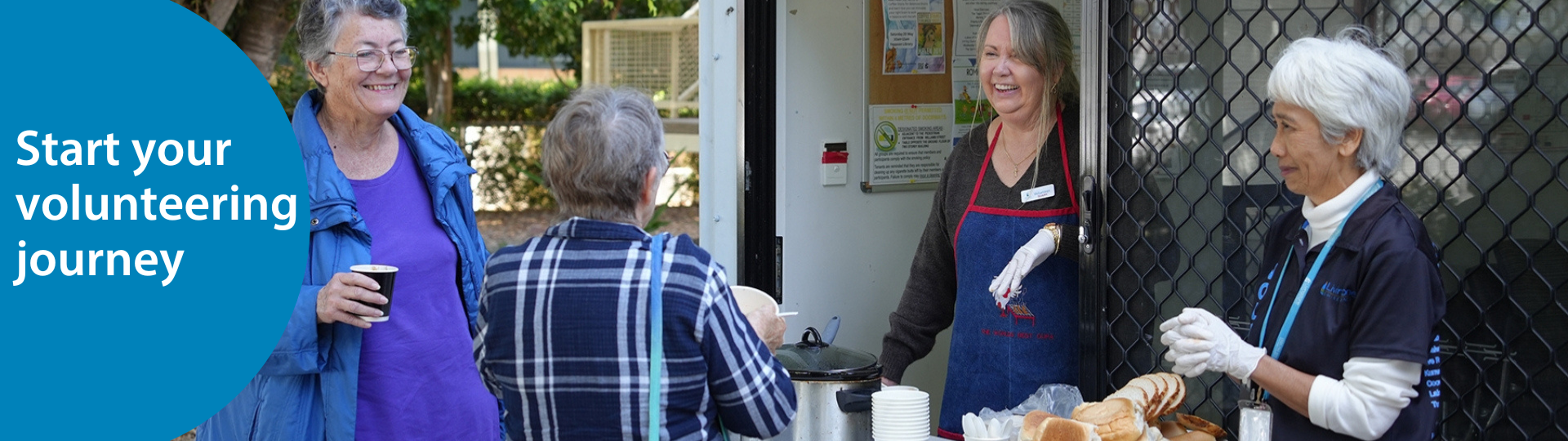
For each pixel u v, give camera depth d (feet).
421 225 8.25
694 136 43.39
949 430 9.92
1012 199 9.46
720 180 11.01
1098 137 8.26
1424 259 5.36
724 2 10.76
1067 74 9.29
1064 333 9.32
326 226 7.66
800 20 10.98
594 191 5.62
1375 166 5.55
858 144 11.54
